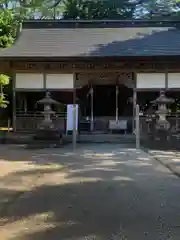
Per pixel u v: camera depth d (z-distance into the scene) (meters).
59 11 34.66
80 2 31.58
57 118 18.94
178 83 18.23
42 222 5.18
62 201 6.29
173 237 4.61
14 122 18.62
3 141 16.30
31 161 10.80
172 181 7.94
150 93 20.73
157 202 6.23
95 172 8.98
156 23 21.30
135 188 7.27
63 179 8.13
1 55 17.61
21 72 18.55
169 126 15.98
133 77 18.56
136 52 17.75
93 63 18.39
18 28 20.97
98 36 20.34
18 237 4.61
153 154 12.37
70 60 17.70
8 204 6.12
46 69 18.53
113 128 19.41
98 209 5.81
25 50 18.44
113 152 12.99
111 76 19.97
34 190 7.09
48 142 15.42
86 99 21.89
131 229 4.89
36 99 19.89
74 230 4.85
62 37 20.33
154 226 5.02
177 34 20.25
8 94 24.17
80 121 20.92
